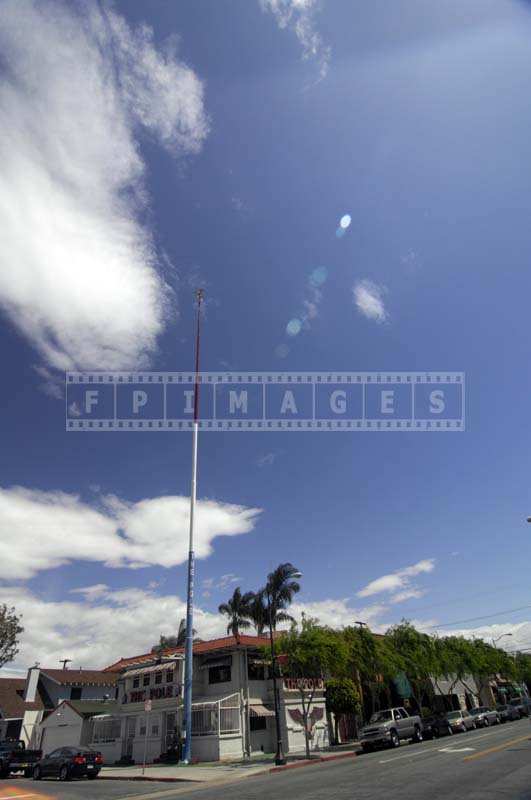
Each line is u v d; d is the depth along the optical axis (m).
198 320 37.19
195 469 33.28
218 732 28.98
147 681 34.50
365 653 35.53
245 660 32.31
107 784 21.23
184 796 14.86
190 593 30.23
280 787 14.64
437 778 13.04
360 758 23.11
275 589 35.44
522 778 11.80
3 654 44.75
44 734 39.28
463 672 49.78
